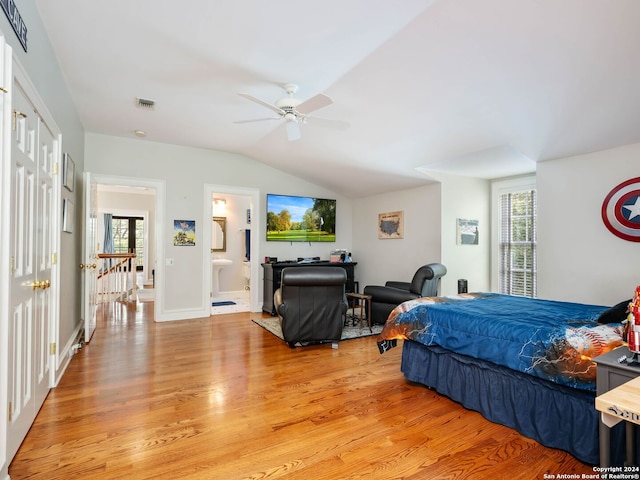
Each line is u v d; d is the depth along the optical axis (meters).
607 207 3.52
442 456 1.98
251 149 5.78
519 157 4.44
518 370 2.20
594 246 3.63
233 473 1.82
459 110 3.43
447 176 5.47
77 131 4.22
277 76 3.21
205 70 3.13
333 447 2.07
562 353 2.02
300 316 3.96
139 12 2.37
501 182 5.70
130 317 5.67
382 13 2.34
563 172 3.90
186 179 5.67
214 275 7.72
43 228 2.54
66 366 3.38
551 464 1.91
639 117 2.95
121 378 3.10
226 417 2.41
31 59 2.21
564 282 3.86
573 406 1.98
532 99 3.02
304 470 1.85
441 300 3.17
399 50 2.75
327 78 3.23
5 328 1.67
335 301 4.02
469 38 2.50
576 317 2.47
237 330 4.87
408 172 5.27
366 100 3.57
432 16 2.36
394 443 2.11
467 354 2.52
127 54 2.89
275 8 2.30
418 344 2.98
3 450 1.65
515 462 1.93
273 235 6.44
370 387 2.95
